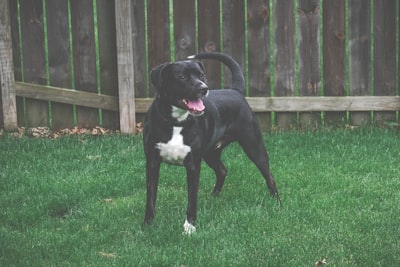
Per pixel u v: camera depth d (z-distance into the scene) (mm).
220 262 4090
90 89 7777
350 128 7707
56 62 7707
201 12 7621
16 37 7645
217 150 5410
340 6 7633
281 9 7617
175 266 4066
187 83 4461
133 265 4051
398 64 7770
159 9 7629
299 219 4883
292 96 7797
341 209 5078
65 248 4375
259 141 5289
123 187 5586
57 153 6625
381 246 4355
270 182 5336
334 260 4141
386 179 5855
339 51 7730
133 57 7715
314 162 6348
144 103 7703
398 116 7875
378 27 7695
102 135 7492
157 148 4637
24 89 7621
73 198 5312
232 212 4973
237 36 7672
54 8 7609
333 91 7816
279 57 7723
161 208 5211
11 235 4559
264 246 4348
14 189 5602
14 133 7535
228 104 5082
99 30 7656
